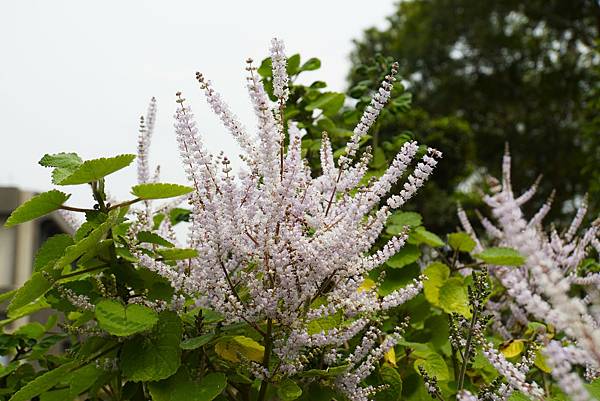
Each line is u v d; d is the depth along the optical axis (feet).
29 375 10.92
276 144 7.88
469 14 75.66
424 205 49.62
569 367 4.87
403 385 10.50
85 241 7.61
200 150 7.66
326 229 8.36
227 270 8.35
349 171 8.91
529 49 75.05
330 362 8.77
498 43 75.25
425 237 11.64
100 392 9.81
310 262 7.84
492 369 11.08
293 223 8.35
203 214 7.87
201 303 8.07
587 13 70.49
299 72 13.83
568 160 65.41
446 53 78.64
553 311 4.92
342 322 8.75
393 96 14.06
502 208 4.71
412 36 81.15
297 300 7.89
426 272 11.47
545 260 4.76
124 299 8.44
